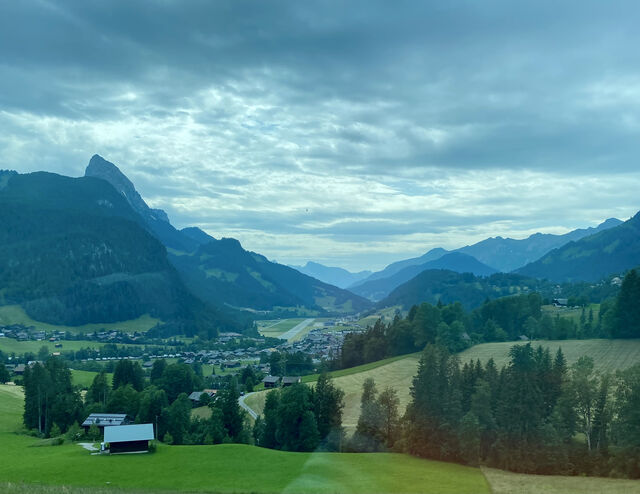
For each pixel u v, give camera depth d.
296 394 85.12
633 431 62.34
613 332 139.25
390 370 135.75
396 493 35.66
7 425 124.62
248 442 98.38
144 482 59.00
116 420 115.50
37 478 64.06
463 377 80.81
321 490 36.06
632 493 48.44
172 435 102.81
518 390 72.50
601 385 69.38
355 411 88.62
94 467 69.62
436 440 52.38
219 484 52.12
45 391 125.50
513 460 56.06
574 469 59.69
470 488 41.00
